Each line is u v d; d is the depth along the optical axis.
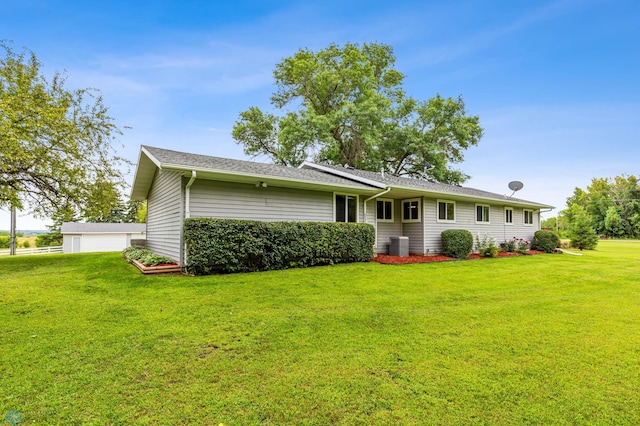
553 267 10.84
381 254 12.80
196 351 3.44
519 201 17.11
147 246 13.88
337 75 22.77
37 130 10.70
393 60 26.44
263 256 8.56
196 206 8.31
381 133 23.03
